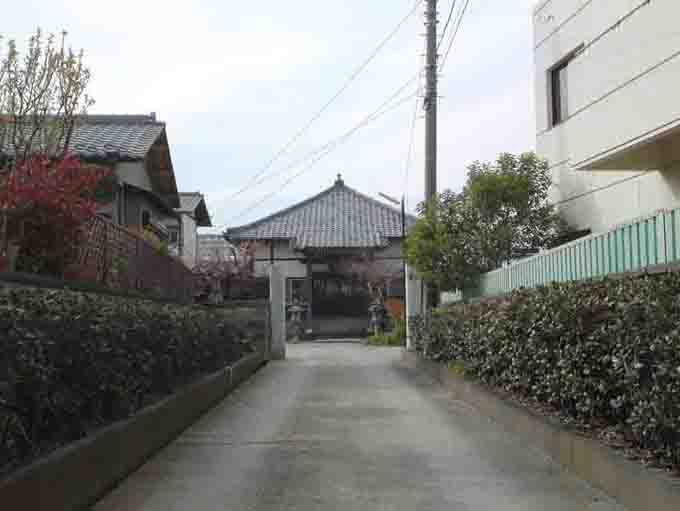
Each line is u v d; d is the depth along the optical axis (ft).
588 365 21.04
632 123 29.58
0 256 24.20
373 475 21.13
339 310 108.17
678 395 15.64
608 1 35.32
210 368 37.22
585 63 33.94
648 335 17.07
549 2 45.91
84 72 33.12
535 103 48.96
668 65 27.04
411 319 60.44
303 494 19.30
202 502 18.63
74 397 18.40
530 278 34.17
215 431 28.25
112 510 17.97
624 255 23.88
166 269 45.06
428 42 56.65
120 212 53.31
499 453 23.75
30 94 31.73
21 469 14.69
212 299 70.28
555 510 17.56
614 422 20.89
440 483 20.20
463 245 46.21
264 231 109.81
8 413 14.67
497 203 45.88
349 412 32.50
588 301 21.54
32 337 16.05
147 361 24.88
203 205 98.32
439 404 34.83
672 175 33.40
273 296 64.23
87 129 56.39
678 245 20.40
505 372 30.01
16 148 30.78
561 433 21.79
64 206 26.20
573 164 35.40
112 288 30.45
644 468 16.87
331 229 110.73
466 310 38.14
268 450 24.66
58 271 26.61
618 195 38.70
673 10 26.68
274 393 39.65
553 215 45.11
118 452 20.36
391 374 49.70
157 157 61.87
